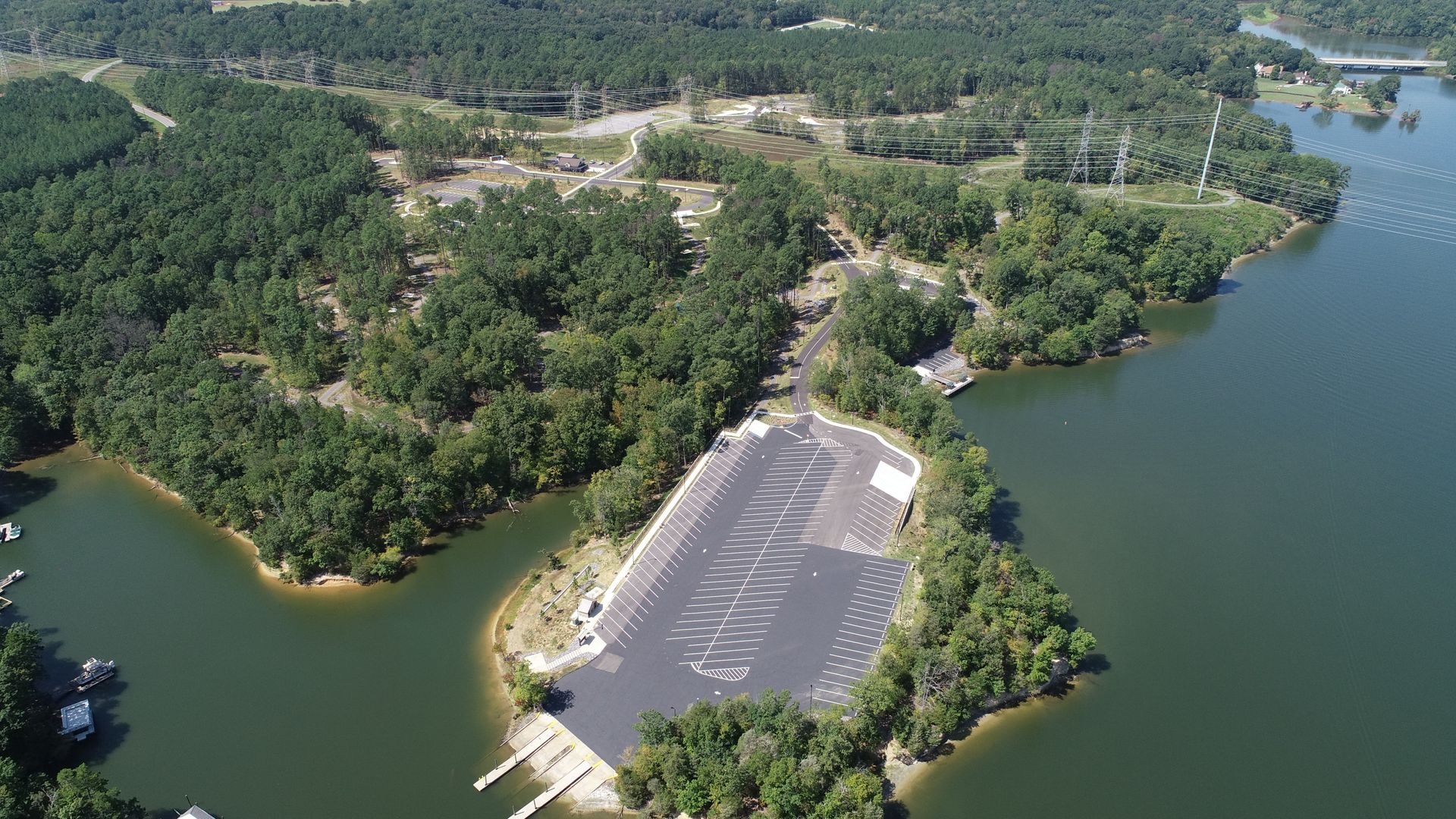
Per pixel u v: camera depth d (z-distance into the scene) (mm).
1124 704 188125
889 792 168875
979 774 172750
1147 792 169625
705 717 167375
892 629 191250
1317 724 184375
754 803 162125
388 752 179250
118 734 185375
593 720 181625
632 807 164000
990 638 180625
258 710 190125
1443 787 172250
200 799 171000
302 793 171375
